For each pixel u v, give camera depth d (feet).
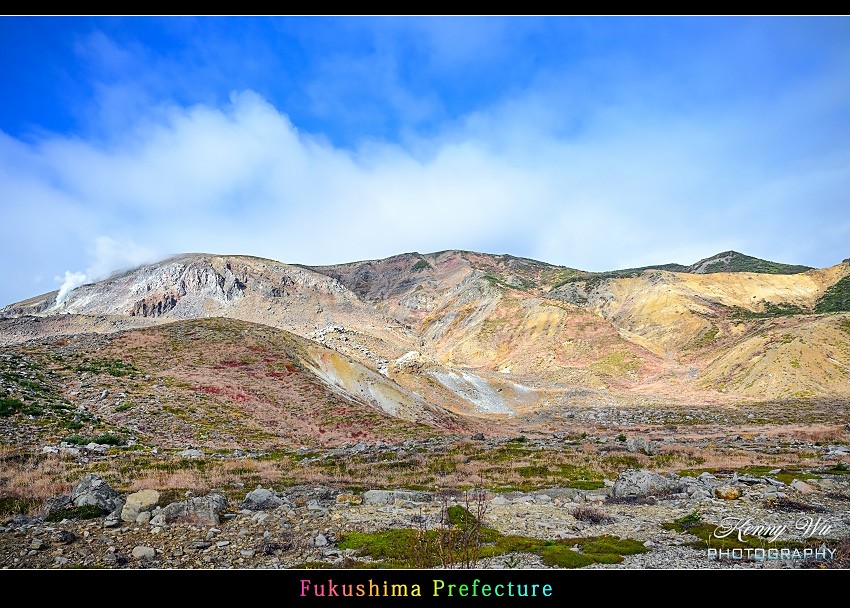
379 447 143.43
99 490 55.98
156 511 52.90
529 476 95.55
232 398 189.16
